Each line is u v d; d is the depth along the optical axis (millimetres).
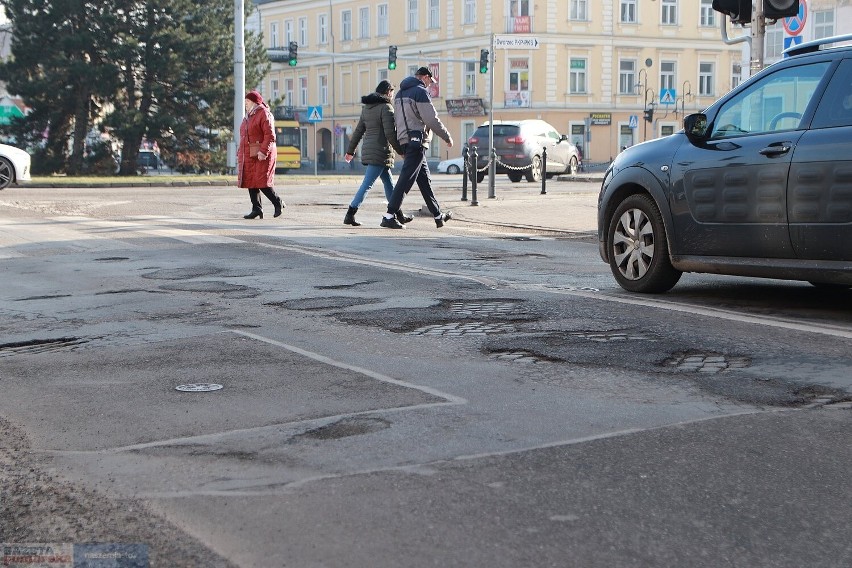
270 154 18062
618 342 6914
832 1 28203
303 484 4223
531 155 37031
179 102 54781
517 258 12422
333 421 5129
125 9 53500
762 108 8352
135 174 54844
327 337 7262
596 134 66625
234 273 10688
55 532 3812
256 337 7293
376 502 3996
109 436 5031
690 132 8773
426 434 4875
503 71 65812
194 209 20750
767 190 8047
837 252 7625
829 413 5195
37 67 54406
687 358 6453
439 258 12312
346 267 11078
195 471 4445
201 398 5668
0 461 4684
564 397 5539
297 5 81000
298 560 3494
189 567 3469
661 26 67500
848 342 6809
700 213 8633
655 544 3584
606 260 9711
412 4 71500
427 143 16484
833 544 3594
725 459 4480
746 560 3461
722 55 69125
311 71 80562
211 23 54812
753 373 6035
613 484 4168
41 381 6207
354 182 40750
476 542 3604
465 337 7176
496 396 5574
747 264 8266
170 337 7398
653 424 5012
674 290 9609
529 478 4242
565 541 3607
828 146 7648
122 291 9625
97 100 54750
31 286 10031
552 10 65000
